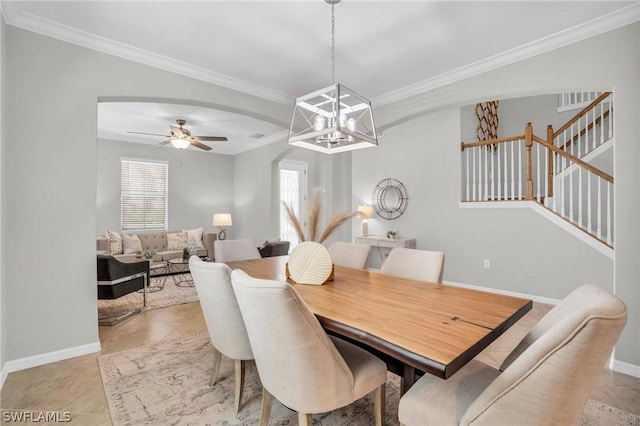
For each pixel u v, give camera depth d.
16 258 2.24
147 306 3.78
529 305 1.58
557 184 4.10
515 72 2.76
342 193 5.24
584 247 3.57
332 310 1.47
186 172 6.89
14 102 2.23
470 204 4.50
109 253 5.31
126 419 1.71
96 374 2.20
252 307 1.21
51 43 2.38
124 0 2.07
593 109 4.20
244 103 3.46
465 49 2.70
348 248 2.87
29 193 2.29
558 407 0.88
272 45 2.65
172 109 4.45
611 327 0.81
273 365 1.26
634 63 2.19
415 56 2.83
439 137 4.88
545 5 2.12
